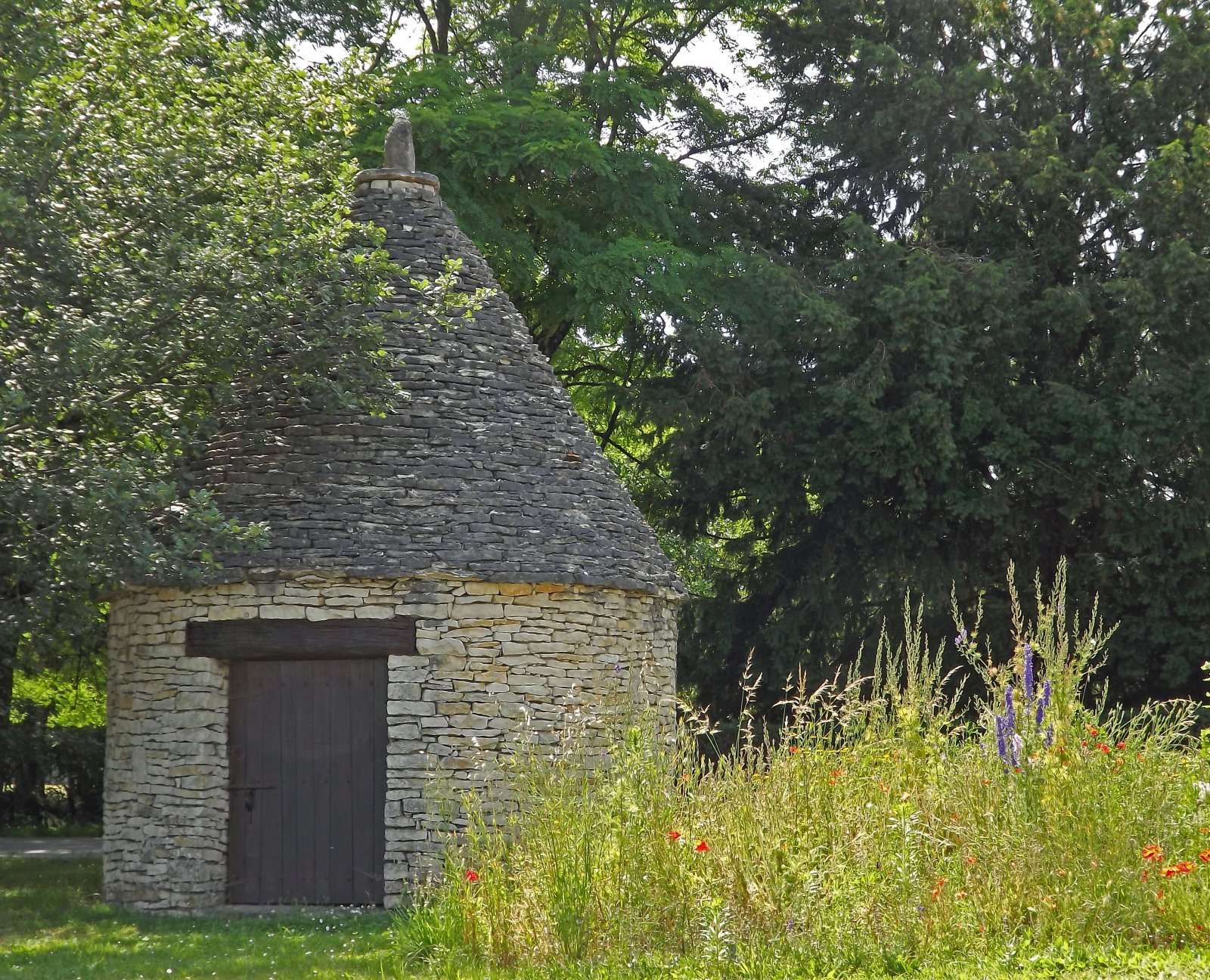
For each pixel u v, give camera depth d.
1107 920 7.11
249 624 11.96
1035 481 19.78
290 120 13.18
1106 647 19.59
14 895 12.90
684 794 8.39
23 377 10.13
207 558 10.52
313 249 11.77
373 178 14.07
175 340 11.23
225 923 11.02
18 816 22.56
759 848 7.66
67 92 11.46
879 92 22.17
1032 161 20.23
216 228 11.42
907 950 7.05
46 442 10.64
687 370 22.38
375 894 11.88
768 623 22.33
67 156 11.23
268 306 11.64
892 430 19.86
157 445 12.20
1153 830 7.52
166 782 12.09
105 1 12.05
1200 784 7.89
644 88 21.36
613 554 12.74
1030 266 20.64
